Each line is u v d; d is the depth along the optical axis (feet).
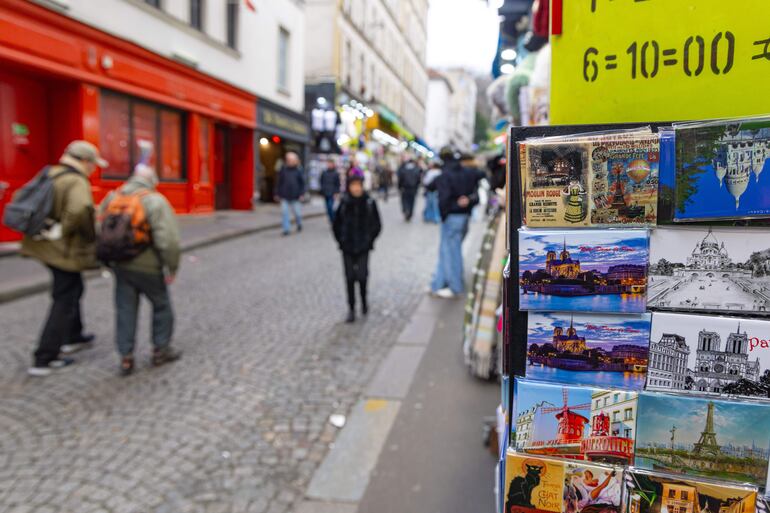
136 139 36.09
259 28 51.52
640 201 3.66
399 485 8.78
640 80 4.13
